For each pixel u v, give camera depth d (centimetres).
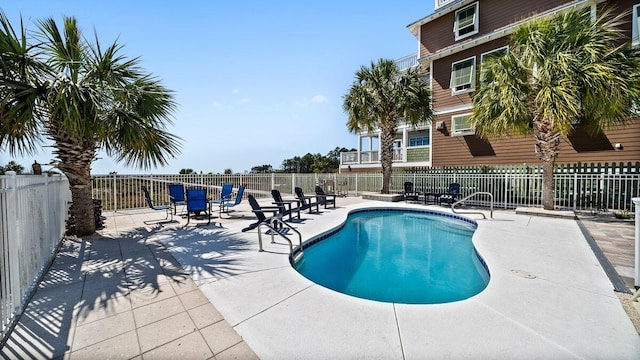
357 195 1689
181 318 266
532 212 877
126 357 209
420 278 473
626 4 1040
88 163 596
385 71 1274
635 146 1020
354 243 695
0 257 240
